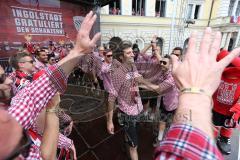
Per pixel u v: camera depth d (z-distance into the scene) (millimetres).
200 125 385
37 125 640
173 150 359
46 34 6145
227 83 2027
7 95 794
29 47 3709
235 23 15141
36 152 421
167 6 14727
